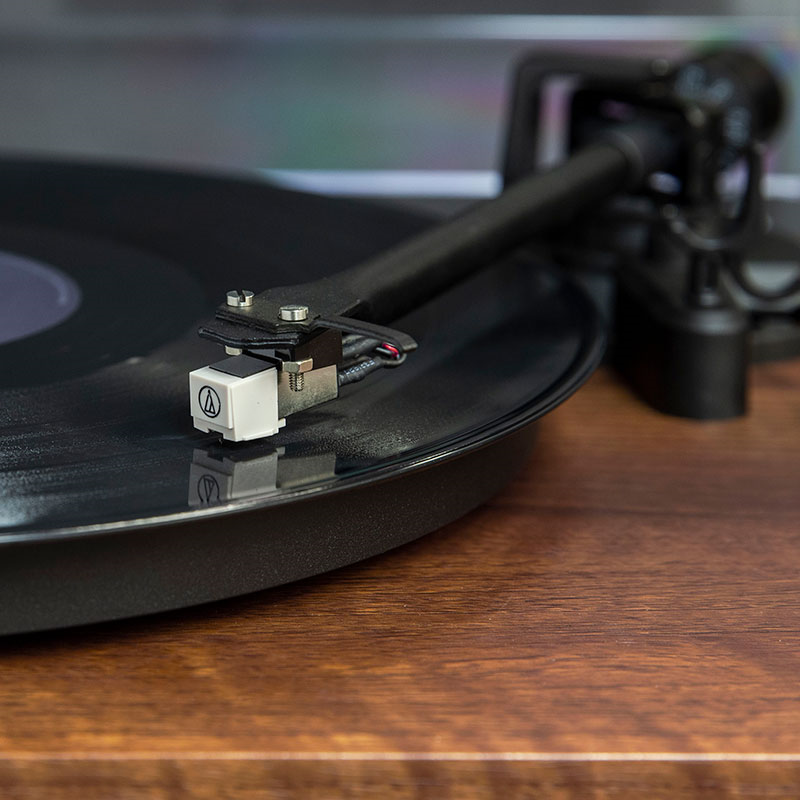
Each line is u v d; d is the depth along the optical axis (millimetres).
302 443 497
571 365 545
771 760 463
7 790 459
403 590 513
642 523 545
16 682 478
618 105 657
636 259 645
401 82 877
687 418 604
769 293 618
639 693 480
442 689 479
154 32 863
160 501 471
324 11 861
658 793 464
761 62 671
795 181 846
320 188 872
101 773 459
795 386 630
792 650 495
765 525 546
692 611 508
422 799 463
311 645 492
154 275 601
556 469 572
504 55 867
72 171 727
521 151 695
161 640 492
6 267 614
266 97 882
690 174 629
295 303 496
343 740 464
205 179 716
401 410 516
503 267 627
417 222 659
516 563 525
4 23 857
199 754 460
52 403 517
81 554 468
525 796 464
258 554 483
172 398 521
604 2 845
